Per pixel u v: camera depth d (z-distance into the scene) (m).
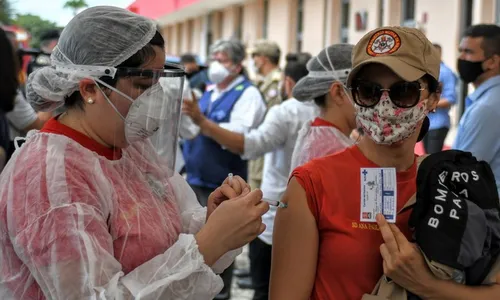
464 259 1.58
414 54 1.65
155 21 1.64
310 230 1.73
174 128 1.71
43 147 1.51
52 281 1.41
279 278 1.75
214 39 17.64
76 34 1.56
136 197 1.62
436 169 1.67
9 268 1.51
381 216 1.65
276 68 6.08
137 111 1.56
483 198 1.64
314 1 11.38
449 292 1.63
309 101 2.84
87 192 1.47
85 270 1.39
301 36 12.48
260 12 14.27
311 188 1.74
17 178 1.48
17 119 3.51
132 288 1.44
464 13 7.27
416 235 1.63
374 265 1.69
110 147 1.62
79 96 1.59
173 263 1.50
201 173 4.25
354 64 1.73
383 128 1.68
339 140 2.55
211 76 4.38
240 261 5.48
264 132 3.32
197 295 1.51
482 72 3.51
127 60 1.55
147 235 1.56
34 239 1.41
